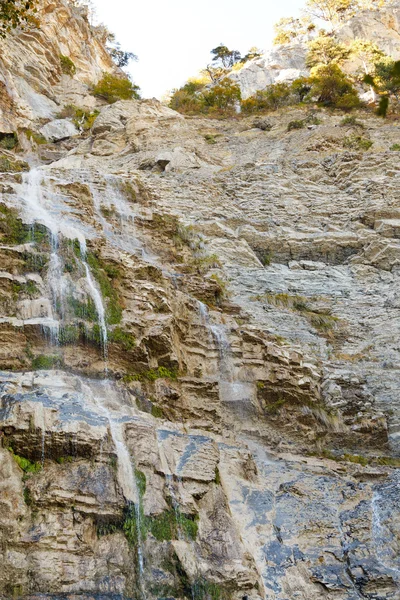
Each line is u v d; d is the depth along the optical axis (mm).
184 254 20734
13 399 9805
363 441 14789
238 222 23859
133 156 32625
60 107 42656
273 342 16109
